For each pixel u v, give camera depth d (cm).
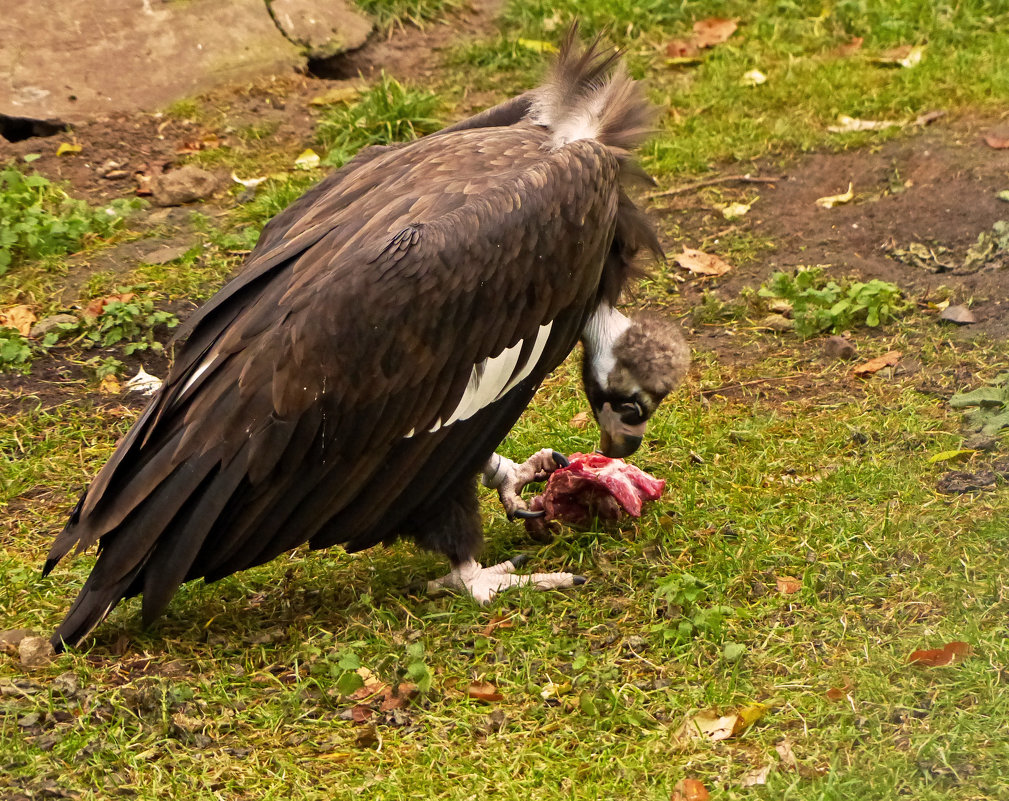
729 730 693
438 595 836
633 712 709
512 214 768
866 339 1117
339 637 794
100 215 1325
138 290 1220
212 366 746
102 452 1011
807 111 1466
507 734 703
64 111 1509
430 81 1603
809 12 1692
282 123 1522
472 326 763
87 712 719
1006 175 1302
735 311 1172
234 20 1625
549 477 930
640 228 877
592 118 885
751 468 946
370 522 788
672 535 874
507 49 1630
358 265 743
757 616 789
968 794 637
